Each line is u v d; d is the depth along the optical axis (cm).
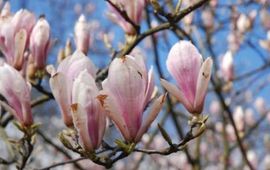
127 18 89
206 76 65
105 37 100
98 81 95
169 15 85
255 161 206
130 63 60
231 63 152
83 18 99
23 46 82
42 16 87
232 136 193
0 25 83
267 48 173
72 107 61
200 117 66
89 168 185
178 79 66
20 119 73
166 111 167
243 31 176
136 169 174
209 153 278
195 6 84
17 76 72
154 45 131
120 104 62
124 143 67
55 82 64
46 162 220
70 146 65
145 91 62
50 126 279
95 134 63
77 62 63
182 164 235
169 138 66
